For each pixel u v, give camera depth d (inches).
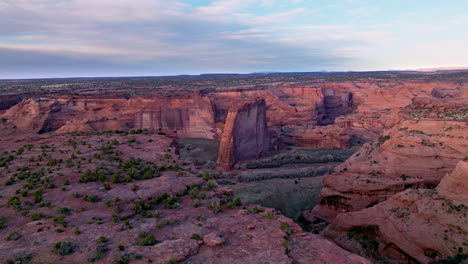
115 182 989.2
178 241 679.7
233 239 707.4
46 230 708.0
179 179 1051.3
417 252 1112.8
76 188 922.7
